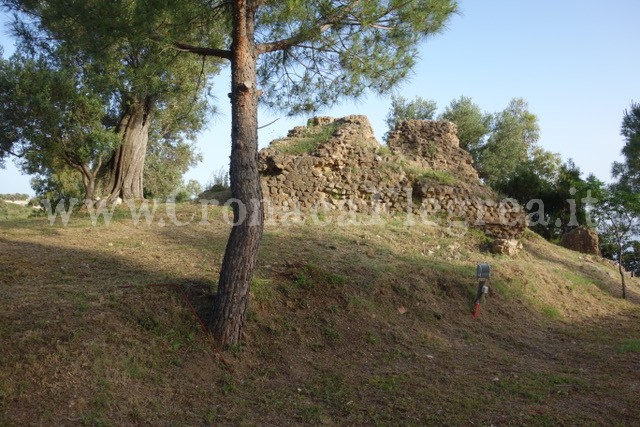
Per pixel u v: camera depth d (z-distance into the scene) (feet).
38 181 77.41
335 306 27.73
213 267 29.66
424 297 32.40
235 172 23.97
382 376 22.34
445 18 28.50
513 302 36.52
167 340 21.77
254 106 24.61
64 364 18.52
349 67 29.17
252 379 21.27
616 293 47.26
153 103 54.34
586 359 27.48
